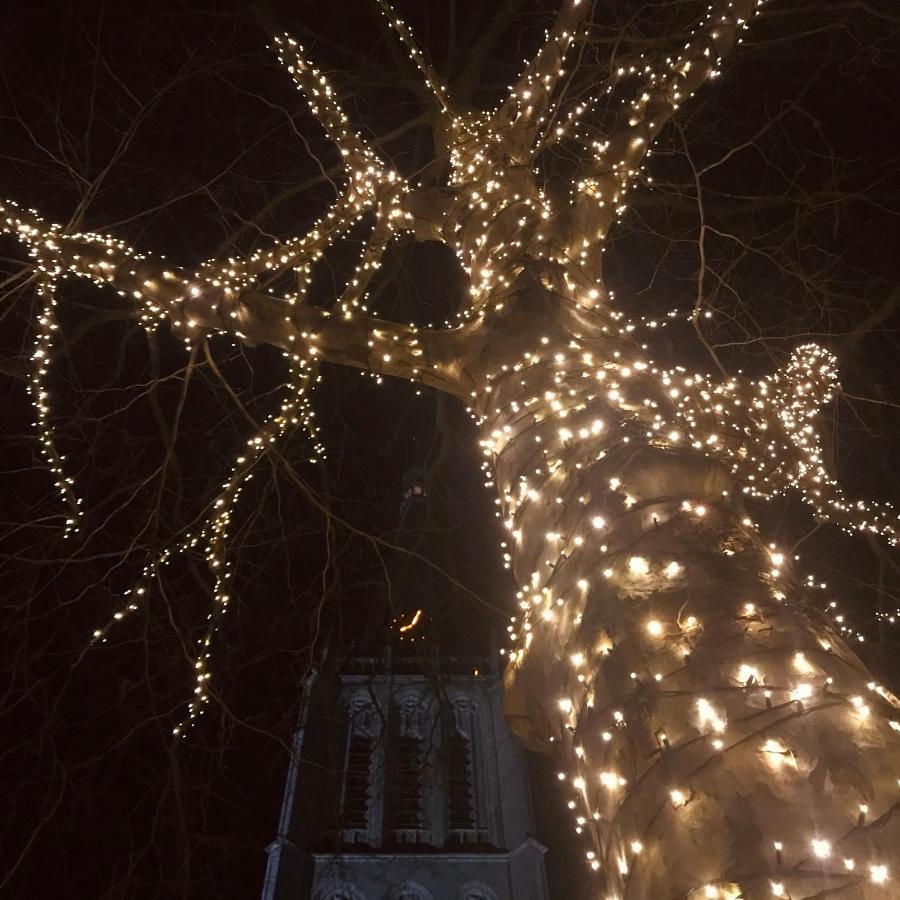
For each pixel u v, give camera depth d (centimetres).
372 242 579
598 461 371
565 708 325
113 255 500
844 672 272
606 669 301
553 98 791
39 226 496
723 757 252
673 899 234
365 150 611
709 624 290
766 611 292
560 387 425
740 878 223
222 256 749
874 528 473
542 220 527
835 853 222
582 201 550
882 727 254
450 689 2884
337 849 1061
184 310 501
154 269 500
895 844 222
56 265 502
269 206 725
